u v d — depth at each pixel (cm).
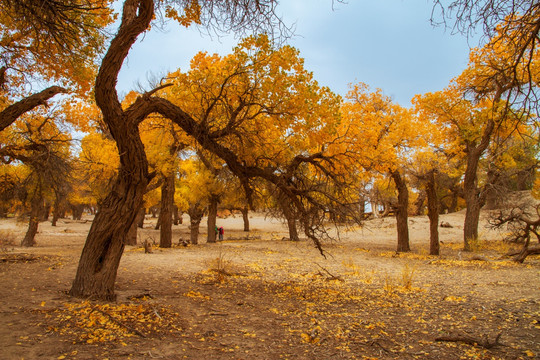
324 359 428
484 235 2823
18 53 889
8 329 433
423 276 1227
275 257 1733
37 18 597
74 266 1109
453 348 478
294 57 721
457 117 1909
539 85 387
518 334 540
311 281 1087
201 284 926
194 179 2264
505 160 1992
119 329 471
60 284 786
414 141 1884
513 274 1214
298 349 463
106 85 602
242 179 815
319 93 743
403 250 2152
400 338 525
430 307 741
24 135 1256
